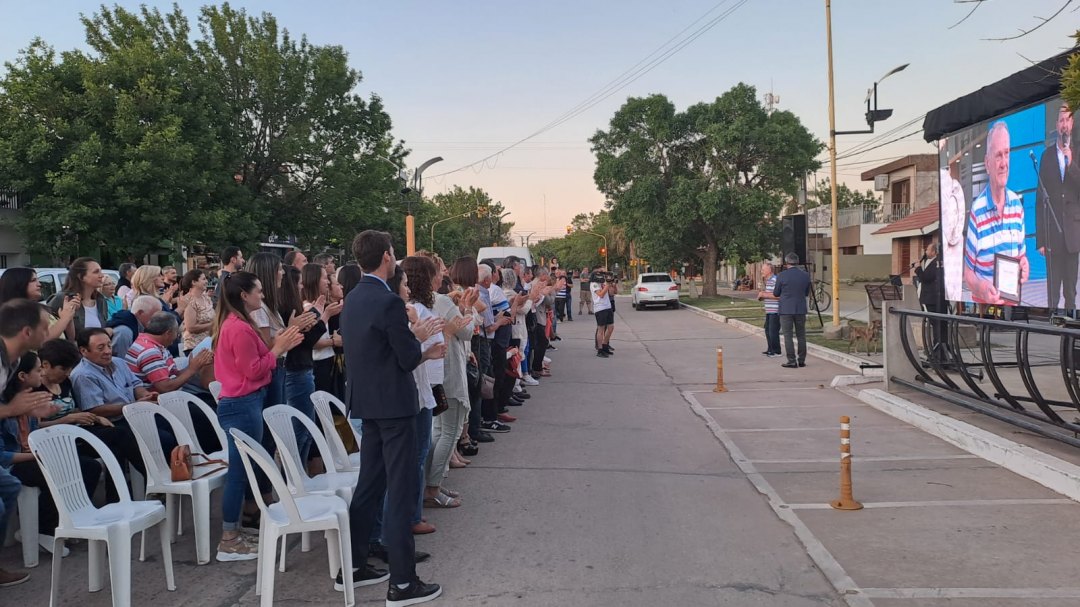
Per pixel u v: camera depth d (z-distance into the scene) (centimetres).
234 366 502
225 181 2523
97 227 2175
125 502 455
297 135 2798
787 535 521
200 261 1034
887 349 1008
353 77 3023
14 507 532
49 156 2167
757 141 3403
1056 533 505
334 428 554
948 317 805
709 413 977
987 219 922
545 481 670
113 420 570
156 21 2791
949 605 405
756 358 1509
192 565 496
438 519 571
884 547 491
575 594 433
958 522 534
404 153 3359
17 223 2159
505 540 524
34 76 2188
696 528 540
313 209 3027
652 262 3881
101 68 2245
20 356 485
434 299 575
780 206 3531
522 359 1077
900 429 840
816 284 2741
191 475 506
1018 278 852
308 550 520
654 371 1386
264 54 2766
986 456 701
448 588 445
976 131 944
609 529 542
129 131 2153
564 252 12062
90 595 449
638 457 754
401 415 424
